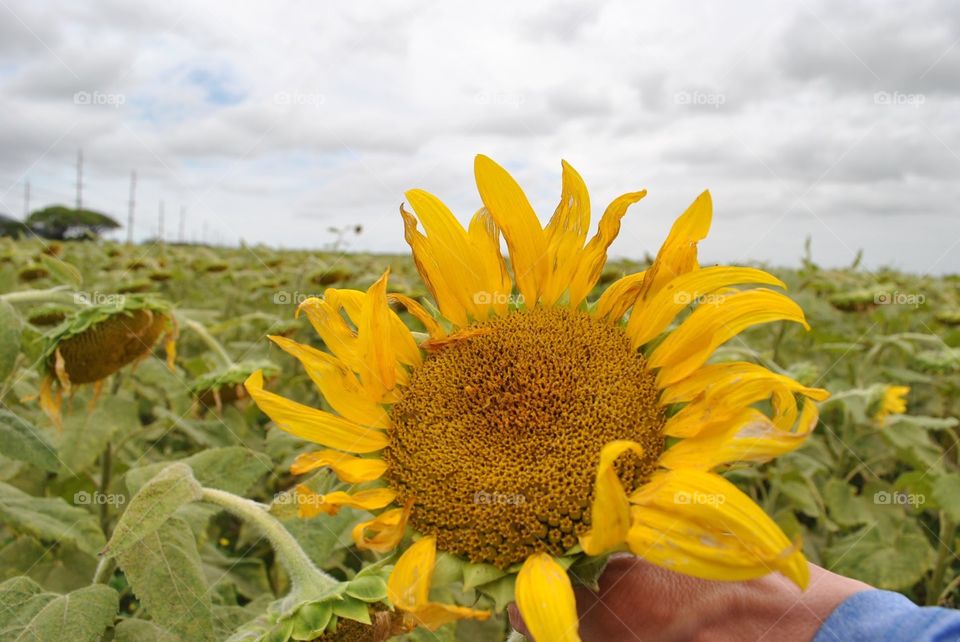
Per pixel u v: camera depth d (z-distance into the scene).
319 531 0.56
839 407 1.15
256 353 1.26
